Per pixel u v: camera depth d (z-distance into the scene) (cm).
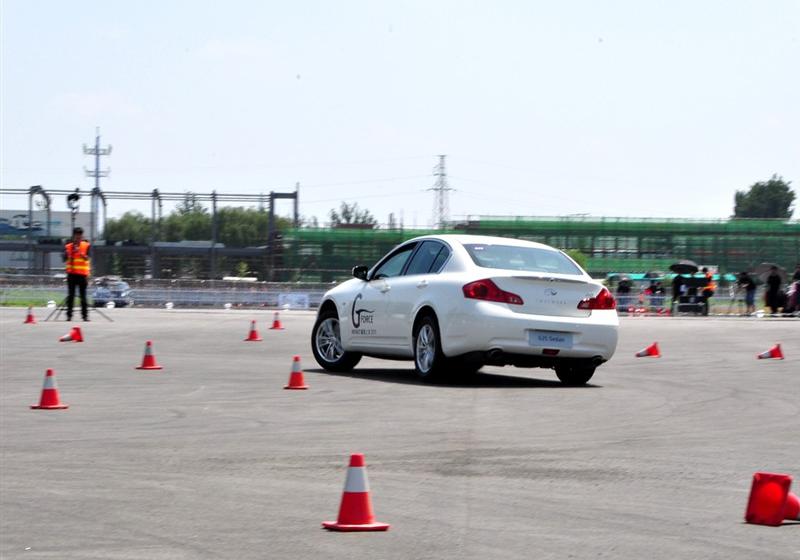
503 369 1600
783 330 2798
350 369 1523
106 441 885
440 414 1048
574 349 1309
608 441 895
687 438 916
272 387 1282
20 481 721
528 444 876
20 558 529
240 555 534
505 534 579
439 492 689
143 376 1410
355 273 1492
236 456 816
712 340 2366
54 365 1557
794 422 1021
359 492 591
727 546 556
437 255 1383
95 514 625
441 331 1312
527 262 1360
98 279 5012
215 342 2067
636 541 565
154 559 528
